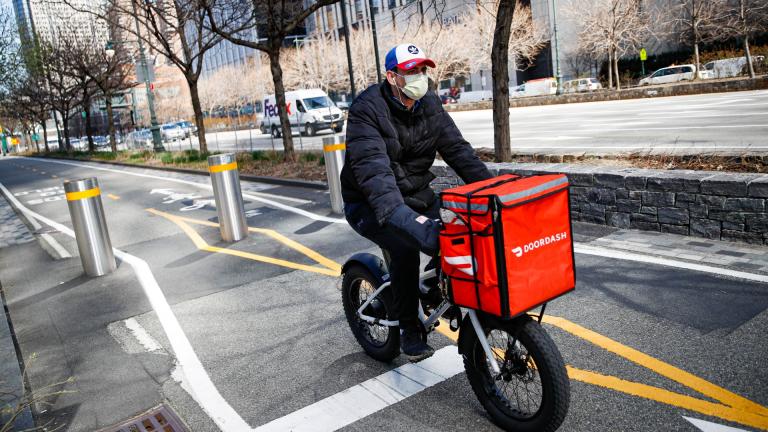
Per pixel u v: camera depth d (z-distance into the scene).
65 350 4.79
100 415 3.65
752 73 30.14
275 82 15.62
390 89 3.15
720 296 4.32
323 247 7.30
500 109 8.73
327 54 58.75
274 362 4.16
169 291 6.14
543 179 2.66
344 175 3.49
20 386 4.00
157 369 4.24
